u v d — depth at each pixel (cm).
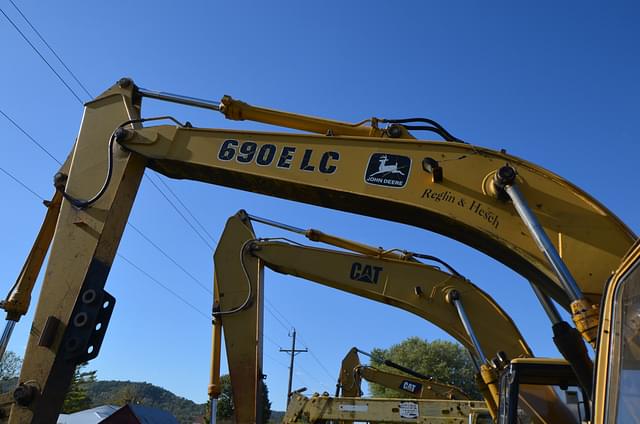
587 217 477
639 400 279
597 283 450
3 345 603
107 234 604
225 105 656
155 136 635
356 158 566
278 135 604
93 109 681
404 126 620
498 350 1041
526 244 478
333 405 1365
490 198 507
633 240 462
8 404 534
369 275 1139
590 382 359
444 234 548
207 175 627
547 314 545
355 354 1897
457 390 1814
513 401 642
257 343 1038
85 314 559
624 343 296
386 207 545
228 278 1108
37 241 650
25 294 626
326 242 1182
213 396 1018
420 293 1110
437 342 5916
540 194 495
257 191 616
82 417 2850
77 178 640
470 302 1090
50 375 536
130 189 631
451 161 534
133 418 2506
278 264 1139
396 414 1324
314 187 561
